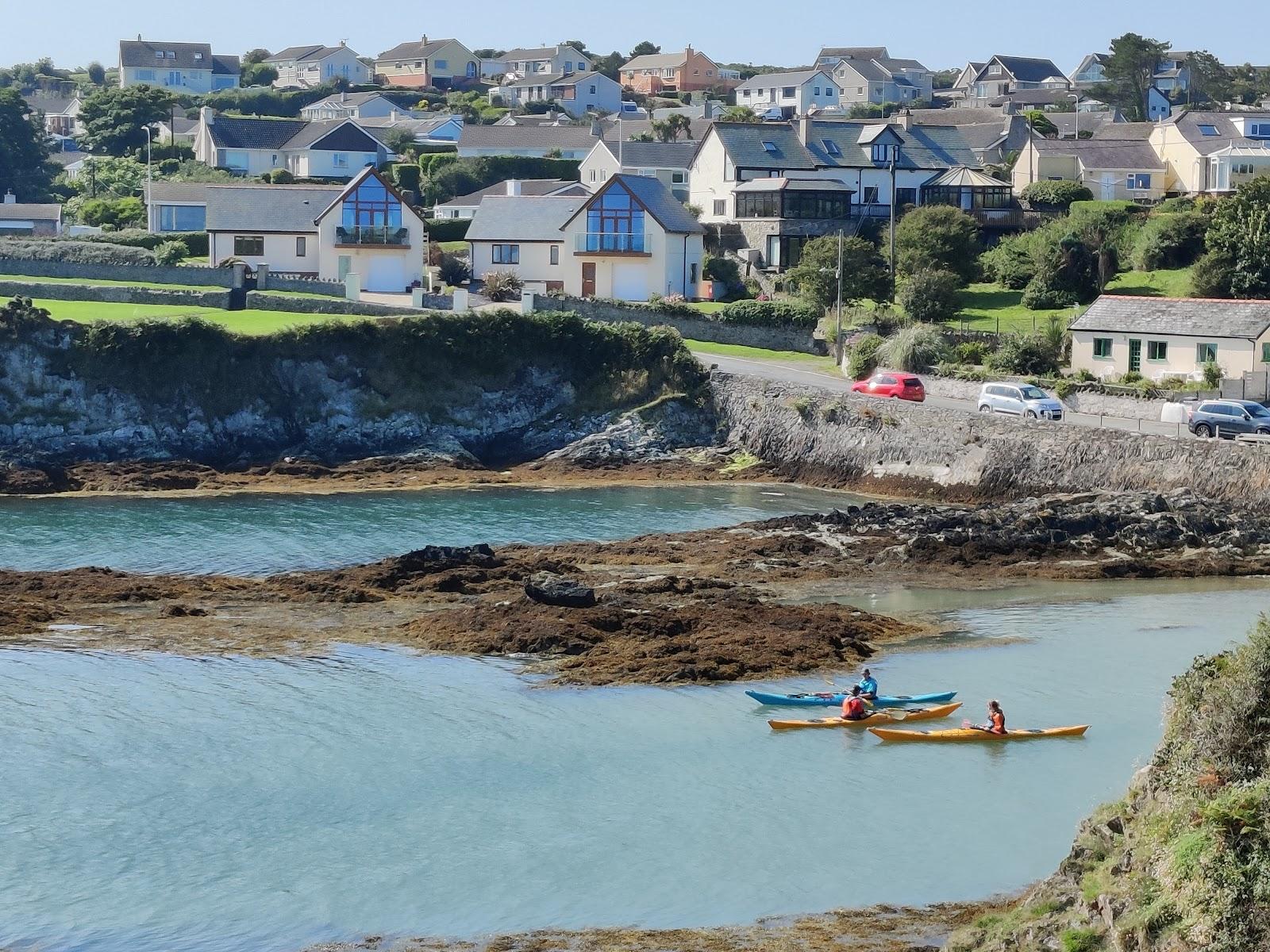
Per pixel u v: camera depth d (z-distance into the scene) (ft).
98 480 287.69
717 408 322.14
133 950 108.47
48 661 172.86
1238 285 376.07
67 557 225.76
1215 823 93.76
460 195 550.36
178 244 430.20
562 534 246.68
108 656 175.32
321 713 156.87
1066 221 428.97
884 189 476.54
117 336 309.42
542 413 327.67
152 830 127.95
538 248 425.69
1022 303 398.42
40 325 307.78
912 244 411.13
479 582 209.15
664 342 331.16
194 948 108.88
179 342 312.50
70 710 156.25
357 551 232.53
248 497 279.90
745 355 362.33
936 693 164.25
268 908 114.73
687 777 140.67
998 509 239.50
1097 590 210.38
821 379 331.77
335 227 415.85
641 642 180.96
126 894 116.67
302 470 299.58
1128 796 108.68
